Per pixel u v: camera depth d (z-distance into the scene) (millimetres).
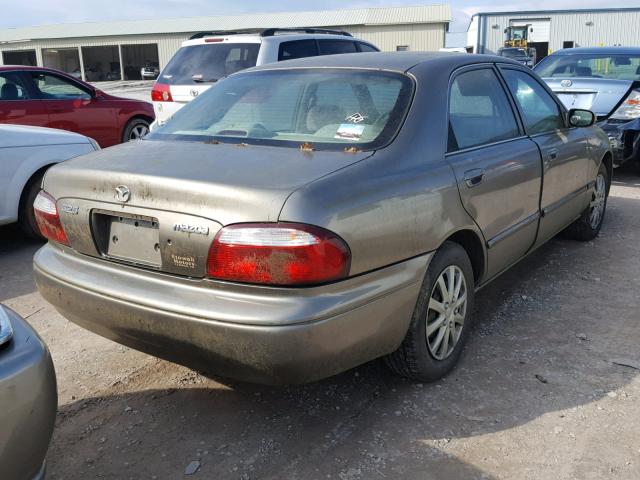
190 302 2500
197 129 3387
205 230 2479
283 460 2680
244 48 8031
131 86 39062
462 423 2908
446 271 3168
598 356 3510
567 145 4566
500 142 3725
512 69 4223
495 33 38688
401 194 2771
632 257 5215
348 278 2525
